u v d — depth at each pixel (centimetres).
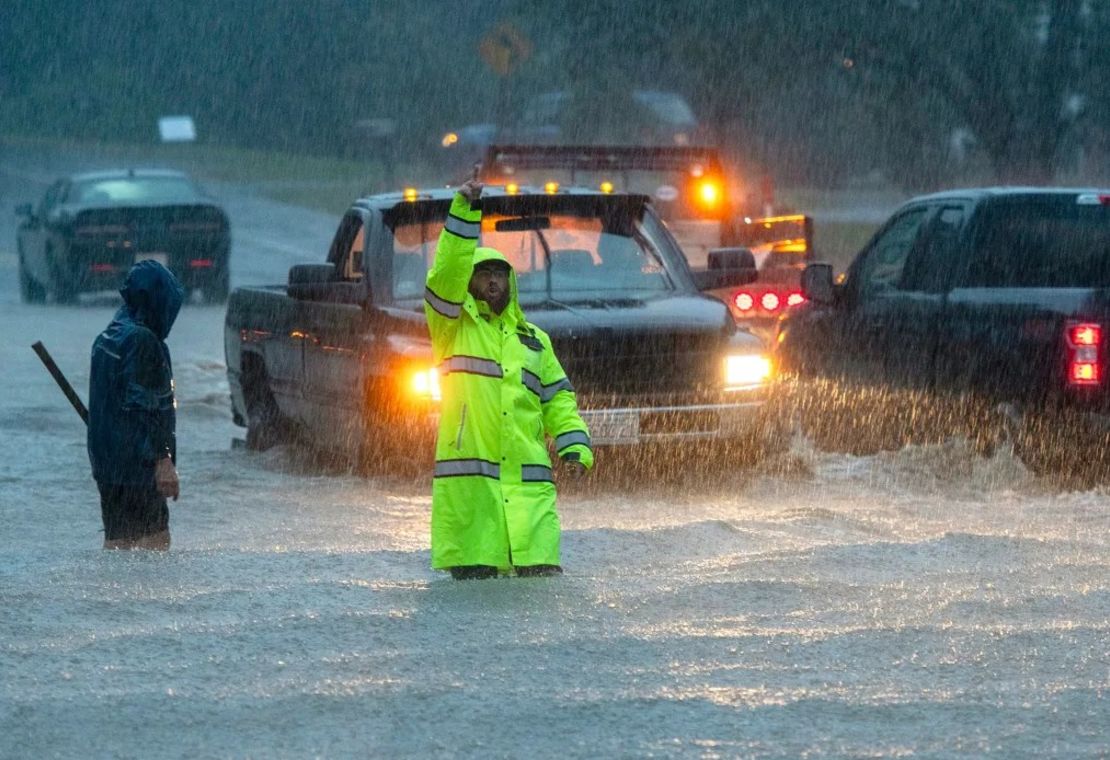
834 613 2234
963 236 3822
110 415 2681
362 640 2077
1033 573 2527
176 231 9050
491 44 12912
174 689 1864
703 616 2227
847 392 4119
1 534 3178
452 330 2489
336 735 1708
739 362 3628
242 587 2412
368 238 3825
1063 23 9706
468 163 12275
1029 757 1638
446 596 2328
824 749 1655
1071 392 3528
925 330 3884
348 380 3725
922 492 3594
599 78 11081
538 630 2128
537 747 1669
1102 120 10781
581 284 3847
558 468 3647
